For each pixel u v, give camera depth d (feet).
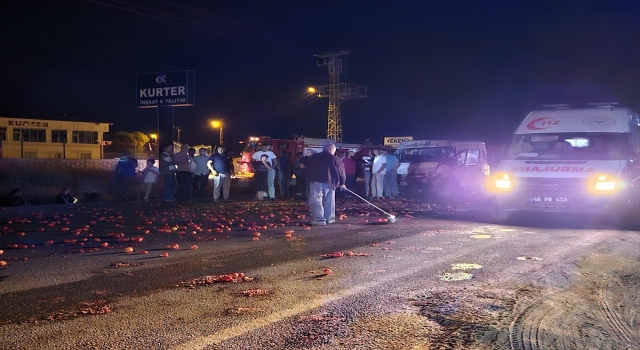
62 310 19.74
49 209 51.42
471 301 20.71
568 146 44.01
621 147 42.60
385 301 20.70
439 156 77.61
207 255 29.96
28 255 29.81
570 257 28.86
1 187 67.46
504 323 18.22
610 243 33.14
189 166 61.11
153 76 73.26
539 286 22.89
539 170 41.81
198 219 45.80
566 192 40.52
